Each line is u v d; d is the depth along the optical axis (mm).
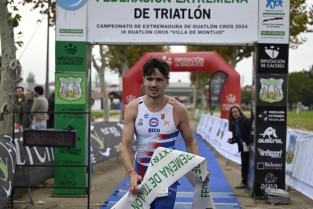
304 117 39438
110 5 6457
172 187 3205
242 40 6438
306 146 6664
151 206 3273
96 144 9055
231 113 7250
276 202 6078
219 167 9750
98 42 6480
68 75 6539
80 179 6555
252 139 6668
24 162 5820
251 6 6414
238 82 15867
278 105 6488
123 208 3047
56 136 5477
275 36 6434
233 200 6312
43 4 9773
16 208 5695
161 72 3084
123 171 9094
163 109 3191
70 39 6500
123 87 15898
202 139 17906
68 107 6566
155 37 6453
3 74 7230
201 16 6422
